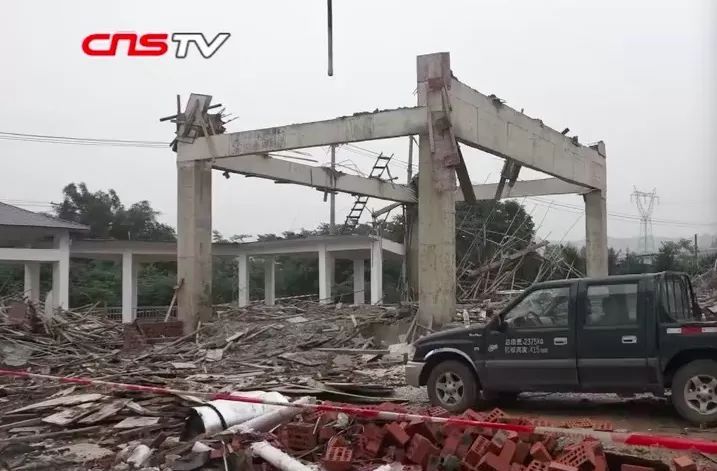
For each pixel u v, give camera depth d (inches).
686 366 310.5
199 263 867.4
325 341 724.0
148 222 2498.8
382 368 565.6
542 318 345.7
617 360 323.0
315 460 262.1
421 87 681.6
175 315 896.9
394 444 255.0
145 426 323.9
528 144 840.3
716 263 1425.9
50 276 1797.5
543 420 324.2
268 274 1624.0
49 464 274.4
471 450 233.0
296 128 783.1
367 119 726.5
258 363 623.2
